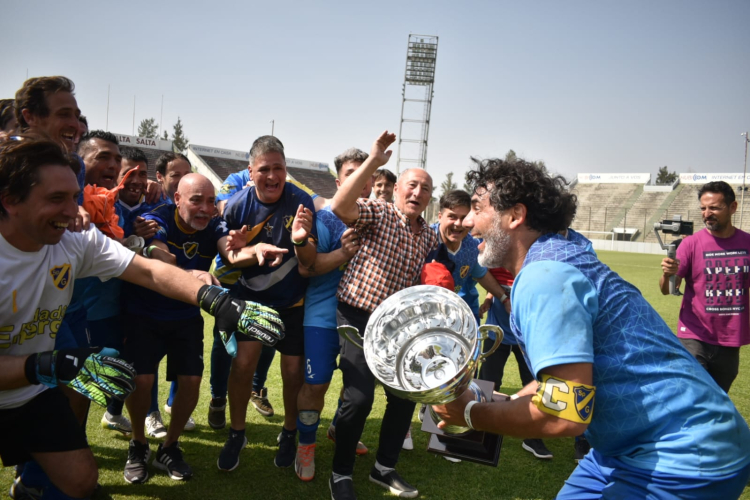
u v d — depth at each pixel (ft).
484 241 5.73
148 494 8.82
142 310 9.34
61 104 8.85
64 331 8.61
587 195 168.04
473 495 9.65
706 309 12.65
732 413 5.06
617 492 5.15
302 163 147.74
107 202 8.52
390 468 9.66
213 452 10.66
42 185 5.53
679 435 4.86
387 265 9.25
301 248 9.02
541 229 5.50
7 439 6.52
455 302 6.00
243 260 9.55
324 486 9.50
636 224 146.10
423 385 5.65
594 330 5.02
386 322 6.14
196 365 9.56
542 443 11.50
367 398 8.74
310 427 9.55
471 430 5.94
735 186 147.54
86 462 6.63
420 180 9.55
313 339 9.60
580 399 4.64
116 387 5.31
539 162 5.68
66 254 6.59
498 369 12.14
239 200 10.21
